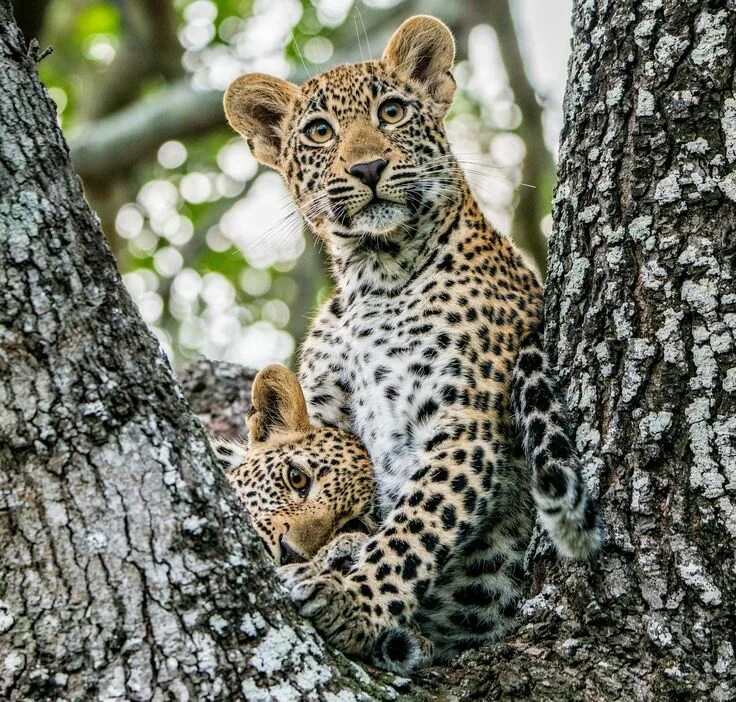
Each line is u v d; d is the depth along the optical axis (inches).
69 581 218.7
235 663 222.5
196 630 221.6
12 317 228.1
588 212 308.0
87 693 213.3
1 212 233.5
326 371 411.2
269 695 222.4
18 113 241.8
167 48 831.7
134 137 762.8
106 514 223.5
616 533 278.2
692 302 281.1
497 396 364.8
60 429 225.0
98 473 225.3
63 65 911.0
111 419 229.1
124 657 216.4
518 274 408.5
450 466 346.9
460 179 422.3
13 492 221.0
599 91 312.8
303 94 443.5
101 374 231.1
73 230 239.3
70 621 216.7
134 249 864.9
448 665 304.3
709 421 272.4
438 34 443.2
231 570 230.5
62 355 229.1
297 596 278.7
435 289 387.5
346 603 286.5
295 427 403.2
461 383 366.0
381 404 382.3
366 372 388.8
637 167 297.0
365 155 401.7
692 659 258.1
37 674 213.2
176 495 229.9
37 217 235.1
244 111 461.1
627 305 292.5
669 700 253.6
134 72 866.8
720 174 286.5
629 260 295.1
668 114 295.0
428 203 403.9
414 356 378.0
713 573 262.8
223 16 837.2
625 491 280.4
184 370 538.0
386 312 392.2
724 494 266.7
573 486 282.7
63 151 246.2
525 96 714.8
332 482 379.9
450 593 351.3
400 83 433.4
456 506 340.2
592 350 299.3
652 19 303.7
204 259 831.7
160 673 216.5
